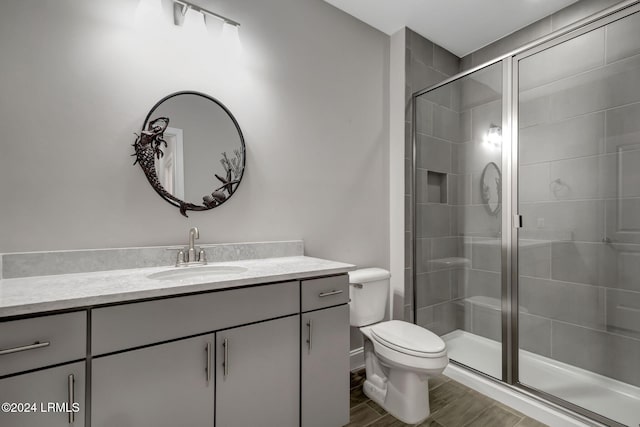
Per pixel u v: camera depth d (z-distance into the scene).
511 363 1.86
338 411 1.47
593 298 1.71
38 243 1.20
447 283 2.29
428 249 2.39
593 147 1.67
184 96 1.52
